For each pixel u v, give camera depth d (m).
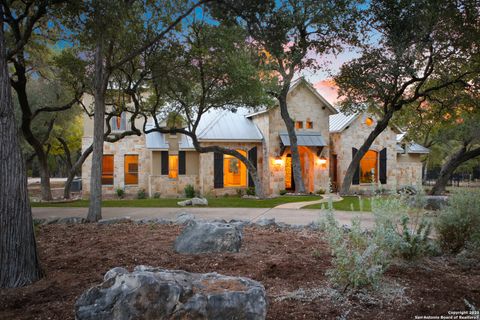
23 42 10.23
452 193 6.94
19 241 4.58
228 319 2.85
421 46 15.89
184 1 13.16
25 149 26.02
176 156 25.22
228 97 17.61
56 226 9.37
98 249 6.34
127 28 11.98
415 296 4.07
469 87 17.33
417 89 18.27
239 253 5.89
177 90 16.81
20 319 3.46
